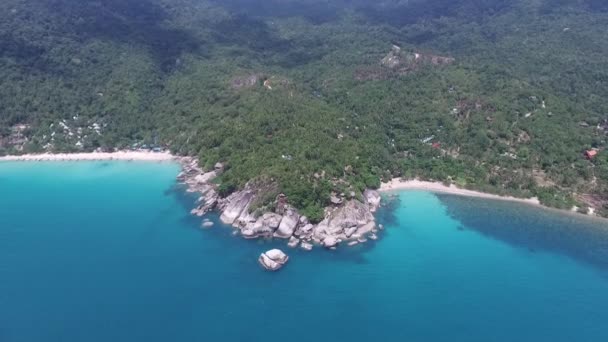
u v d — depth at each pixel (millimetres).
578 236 129625
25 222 134875
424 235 127938
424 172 165125
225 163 155625
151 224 132625
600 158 161000
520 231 131750
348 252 117562
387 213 140875
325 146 152625
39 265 111062
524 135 175625
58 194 156625
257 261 112438
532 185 153625
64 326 90125
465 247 122250
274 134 163125
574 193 150500
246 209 130000
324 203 128000
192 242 121562
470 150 172250
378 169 159875
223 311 94875
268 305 97125
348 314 94812
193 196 151375
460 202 149500
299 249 117875
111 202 149250
